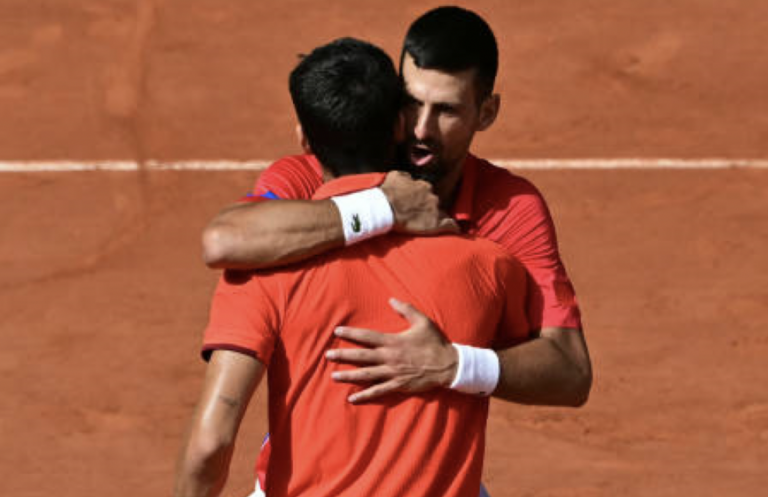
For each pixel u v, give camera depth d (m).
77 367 31.39
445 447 12.31
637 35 54.94
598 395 30.00
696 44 54.12
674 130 47.19
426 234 12.45
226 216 12.11
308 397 11.98
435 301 12.27
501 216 14.47
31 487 26.27
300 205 12.01
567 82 51.12
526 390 13.05
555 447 27.70
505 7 57.97
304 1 59.12
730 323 33.75
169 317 33.97
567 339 13.85
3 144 46.41
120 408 29.52
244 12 57.97
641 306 34.56
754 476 26.78
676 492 25.97
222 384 11.67
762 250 38.00
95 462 27.28
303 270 11.98
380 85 12.46
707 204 41.19
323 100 12.37
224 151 46.03
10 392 30.22
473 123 13.95
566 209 40.94
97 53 54.22
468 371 12.20
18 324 33.66
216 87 51.22
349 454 12.00
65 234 39.31
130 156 45.47
